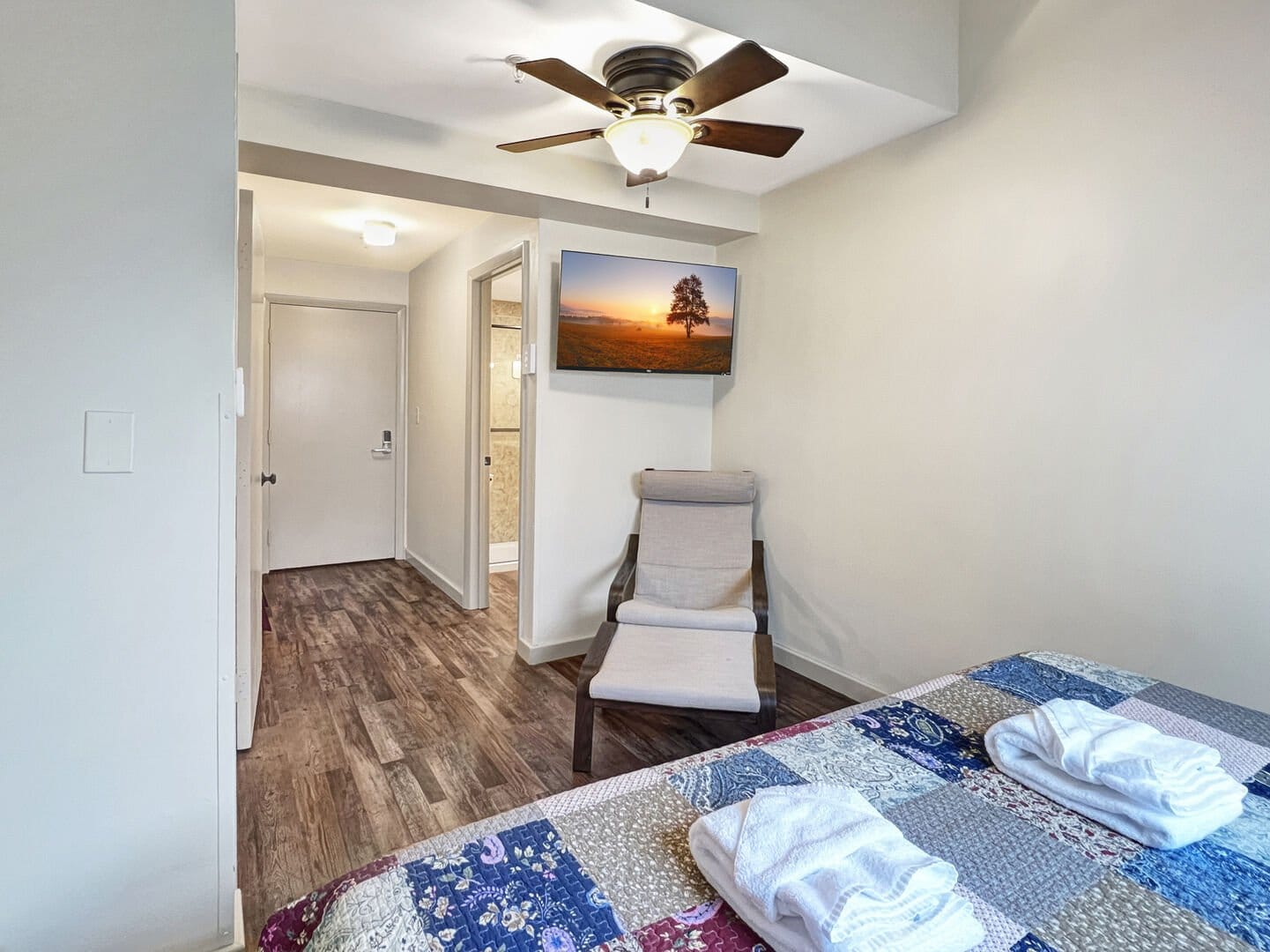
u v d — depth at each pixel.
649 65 1.98
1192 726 1.48
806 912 0.81
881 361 2.87
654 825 1.12
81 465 1.38
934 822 1.12
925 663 2.74
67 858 1.42
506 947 0.84
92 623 1.41
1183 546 1.96
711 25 1.89
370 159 2.43
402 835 2.05
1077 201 2.17
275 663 3.40
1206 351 1.89
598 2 1.77
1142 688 1.68
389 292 5.51
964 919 0.85
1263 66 1.76
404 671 3.32
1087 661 1.88
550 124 2.56
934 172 2.61
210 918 1.57
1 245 1.29
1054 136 2.22
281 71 2.15
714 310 3.44
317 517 5.37
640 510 3.67
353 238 4.39
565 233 3.30
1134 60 2.02
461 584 4.44
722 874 0.95
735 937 0.87
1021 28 2.31
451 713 2.87
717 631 2.88
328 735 2.66
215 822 1.56
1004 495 2.43
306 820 2.12
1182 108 1.92
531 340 3.41
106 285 1.38
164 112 1.41
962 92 2.49
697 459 3.86
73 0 1.33
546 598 3.45
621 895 0.95
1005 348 2.40
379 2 1.77
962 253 2.52
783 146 2.15
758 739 1.43
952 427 2.60
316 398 5.29
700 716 2.33
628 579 3.19
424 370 5.19
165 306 1.43
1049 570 2.30
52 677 1.38
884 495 2.88
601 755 2.55
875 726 1.47
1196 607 1.94
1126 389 2.07
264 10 1.81
